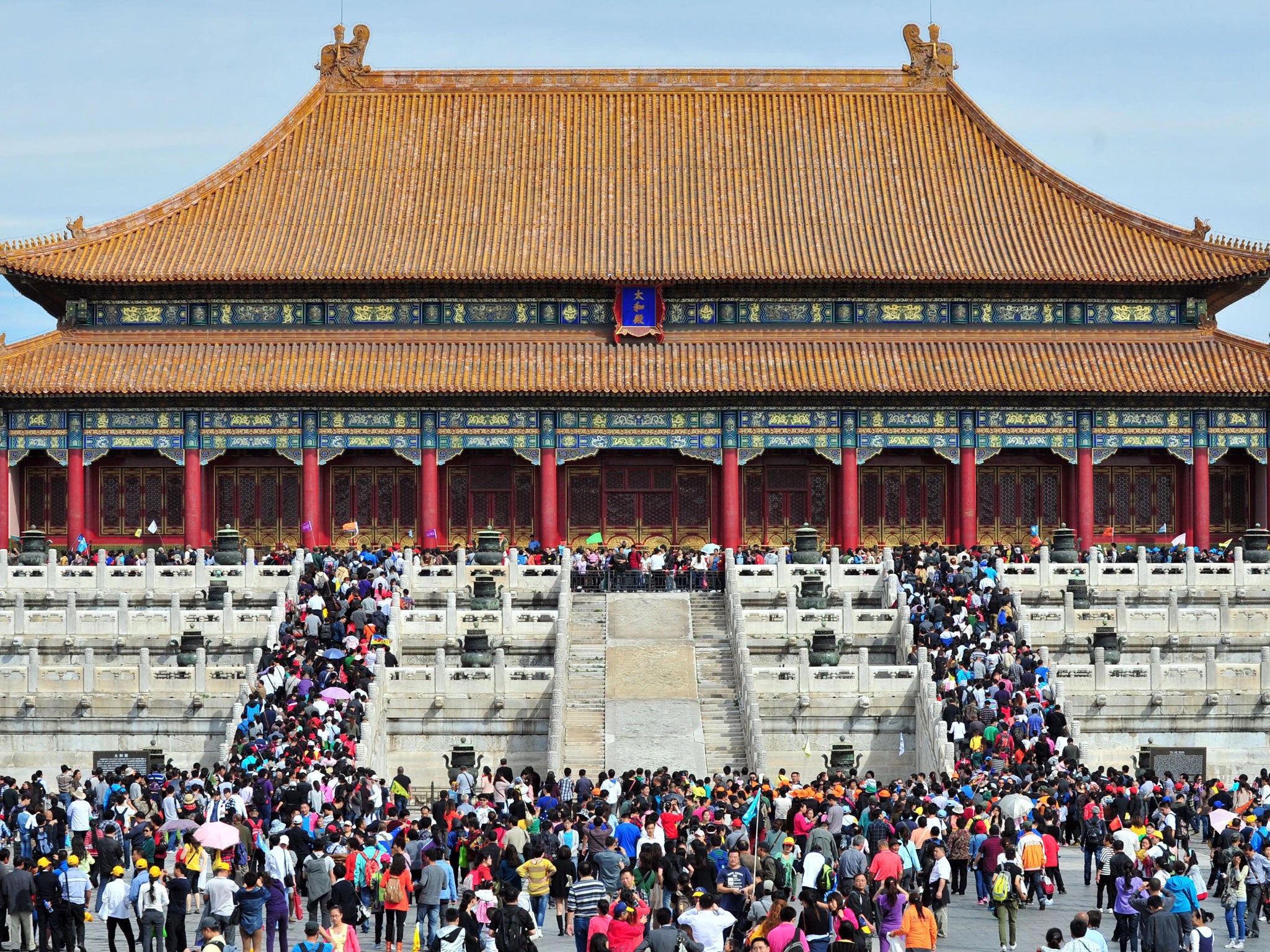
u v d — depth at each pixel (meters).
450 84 116.00
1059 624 74.94
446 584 81.06
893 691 67.56
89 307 105.06
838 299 105.44
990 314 105.56
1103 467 105.62
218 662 74.06
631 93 115.69
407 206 108.50
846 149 112.50
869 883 39.44
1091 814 52.03
